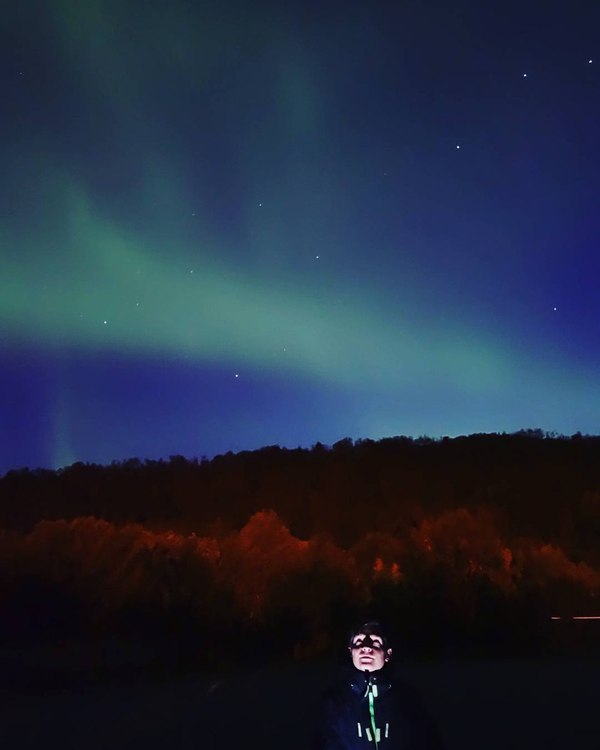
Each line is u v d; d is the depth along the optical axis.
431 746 2.93
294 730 5.99
